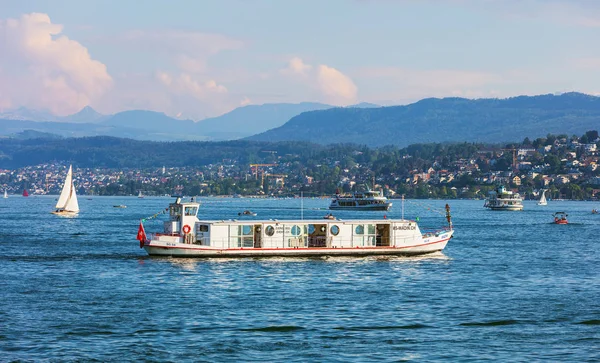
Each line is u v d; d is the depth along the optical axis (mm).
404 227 156750
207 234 148875
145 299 106875
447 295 112312
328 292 113375
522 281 128000
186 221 151125
